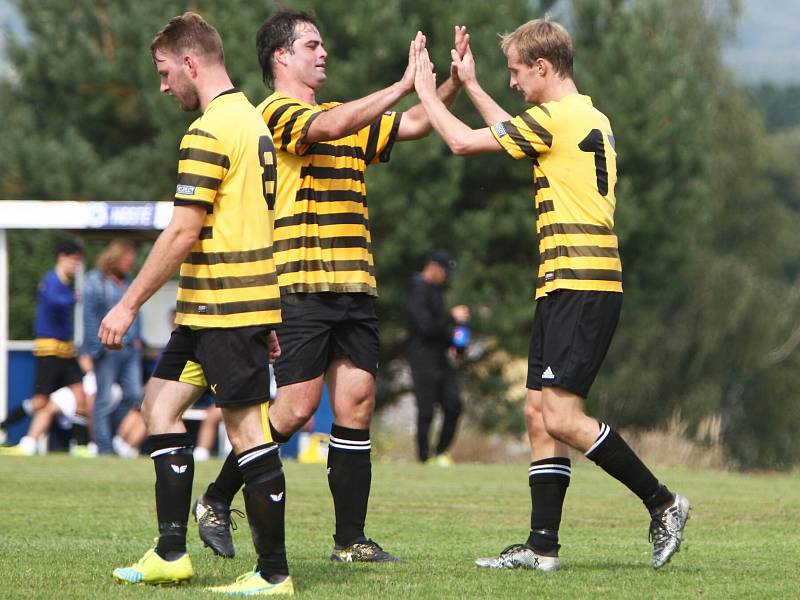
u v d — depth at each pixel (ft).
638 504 108.47
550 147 65.26
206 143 56.34
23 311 259.39
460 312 177.58
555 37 66.95
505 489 123.24
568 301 64.80
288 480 128.26
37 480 119.14
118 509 95.20
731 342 412.16
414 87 68.54
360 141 72.13
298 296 69.97
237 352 56.80
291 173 70.08
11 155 288.30
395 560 69.05
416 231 251.60
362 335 70.74
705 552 75.46
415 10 263.90
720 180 425.28
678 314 405.59
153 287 56.39
